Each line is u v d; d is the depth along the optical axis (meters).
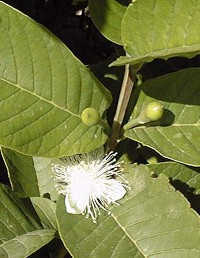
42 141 0.31
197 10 0.28
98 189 0.33
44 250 0.38
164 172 0.35
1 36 0.30
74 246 0.31
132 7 0.28
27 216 0.34
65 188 0.33
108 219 0.32
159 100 0.33
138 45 0.29
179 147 0.32
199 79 0.33
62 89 0.31
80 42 0.46
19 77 0.31
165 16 0.28
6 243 0.33
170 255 0.31
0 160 0.43
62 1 0.45
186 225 0.31
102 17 0.32
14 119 0.30
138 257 0.31
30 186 0.35
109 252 0.31
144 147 0.36
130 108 0.33
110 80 0.37
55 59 0.31
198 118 0.33
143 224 0.32
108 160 0.33
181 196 0.32
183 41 0.29
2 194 0.34
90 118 0.30
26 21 0.30
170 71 0.39
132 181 0.33
